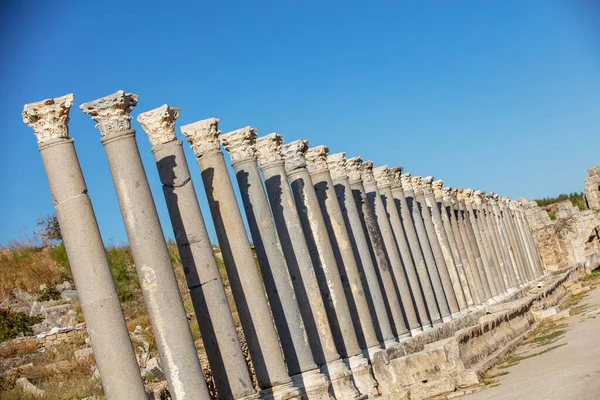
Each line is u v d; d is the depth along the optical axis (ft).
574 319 124.47
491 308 143.74
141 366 105.09
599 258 254.47
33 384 98.32
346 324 96.89
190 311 135.54
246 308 79.41
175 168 72.49
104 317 58.29
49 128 59.82
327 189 107.14
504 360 97.81
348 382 89.71
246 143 88.33
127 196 63.98
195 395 62.85
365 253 113.19
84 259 58.70
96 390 95.66
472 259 174.70
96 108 64.23
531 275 234.38
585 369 73.92
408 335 117.19
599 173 264.93
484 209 202.69
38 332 123.85
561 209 266.77
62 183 59.31
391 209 132.26
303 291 91.91
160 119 72.38
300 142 100.78
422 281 135.95
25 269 146.92
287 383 78.69
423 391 85.05
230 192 80.53
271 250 86.69
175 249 170.60
